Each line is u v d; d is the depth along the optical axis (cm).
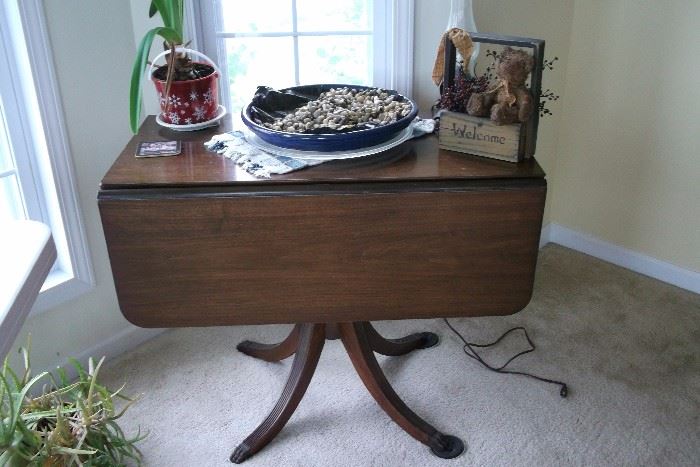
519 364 201
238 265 142
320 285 145
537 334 215
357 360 174
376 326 220
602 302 232
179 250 140
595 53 238
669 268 241
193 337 214
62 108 174
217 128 170
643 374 197
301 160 145
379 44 207
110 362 202
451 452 168
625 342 211
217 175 140
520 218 140
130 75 188
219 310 147
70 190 181
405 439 174
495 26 212
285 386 174
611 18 229
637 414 181
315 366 174
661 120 227
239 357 205
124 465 160
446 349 209
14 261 89
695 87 216
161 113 172
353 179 137
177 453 169
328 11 205
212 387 192
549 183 262
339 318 149
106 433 149
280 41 206
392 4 199
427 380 195
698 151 221
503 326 220
